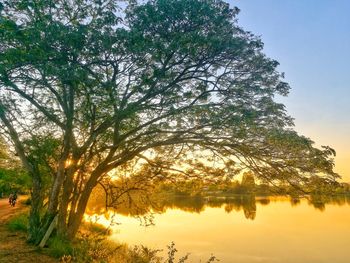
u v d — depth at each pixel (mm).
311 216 47406
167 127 14648
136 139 14992
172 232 31656
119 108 13672
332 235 31000
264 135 13602
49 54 11547
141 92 13414
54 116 14844
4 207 32156
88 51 12102
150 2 12789
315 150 13273
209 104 13711
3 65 11273
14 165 20875
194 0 12555
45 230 14461
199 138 14570
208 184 16422
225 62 13766
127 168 17219
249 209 59969
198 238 28688
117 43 12156
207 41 12617
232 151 14664
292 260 21422
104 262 12422
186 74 14336
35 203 15195
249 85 13805
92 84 12406
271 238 29297
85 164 16172
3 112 13875
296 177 14047
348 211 55031
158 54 12570
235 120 13297
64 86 14383
